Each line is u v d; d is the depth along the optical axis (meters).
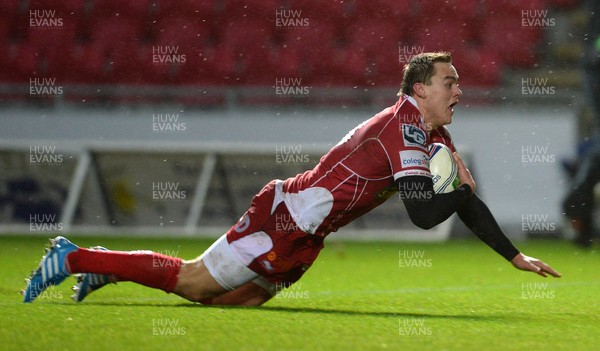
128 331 14.56
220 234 42.16
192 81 50.66
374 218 42.22
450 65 17.59
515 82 51.25
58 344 13.38
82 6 51.84
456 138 44.47
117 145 42.88
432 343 13.95
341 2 52.19
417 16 52.12
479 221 17.97
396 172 16.97
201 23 51.69
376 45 51.41
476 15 52.22
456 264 30.92
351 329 15.15
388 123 17.23
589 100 40.09
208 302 18.23
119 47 51.06
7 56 50.91
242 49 50.97
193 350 13.07
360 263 30.81
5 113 44.72
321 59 50.91
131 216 42.47
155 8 51.78
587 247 38.38
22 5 51.44
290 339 14.03
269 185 17.92
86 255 17.62
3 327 14.75
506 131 44.44
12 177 42.12
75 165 42.66
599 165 37.97
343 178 17.45
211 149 43.03
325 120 44.62
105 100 47.31
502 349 13.55
